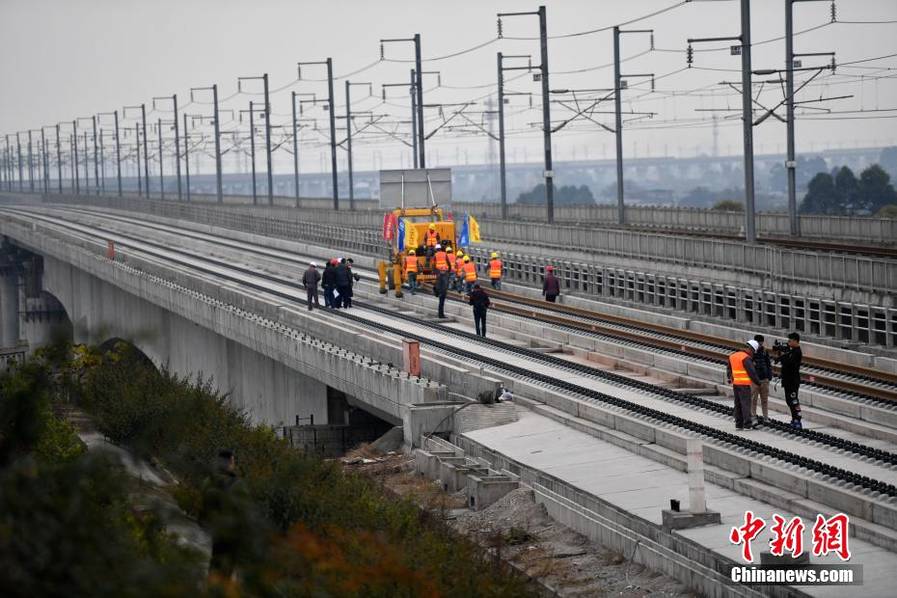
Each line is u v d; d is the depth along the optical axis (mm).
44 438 69125
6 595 36406
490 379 112812
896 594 60156
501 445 101938
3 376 56875
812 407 105375
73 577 37656
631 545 73812
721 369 118062
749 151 165000
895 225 187000
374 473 105125
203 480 55781
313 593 49250
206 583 42094
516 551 78375
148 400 94250
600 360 136125
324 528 63375
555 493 86938
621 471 89625
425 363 126188
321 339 147500
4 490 38875
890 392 104000
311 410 151125
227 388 187750
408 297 196000
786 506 76750
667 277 171875
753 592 61531
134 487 48125
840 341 133750
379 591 54500
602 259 193625
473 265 192500
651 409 103312
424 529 71250
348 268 187750
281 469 69062
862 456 86125
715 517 73938
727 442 91000
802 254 148250
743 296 154625
